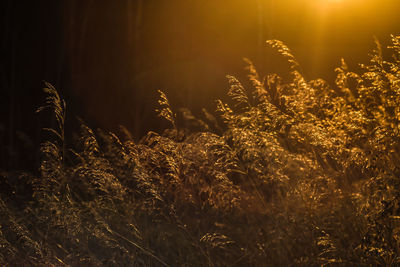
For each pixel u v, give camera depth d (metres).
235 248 3.85
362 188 3.35
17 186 5.25
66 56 14.57
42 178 4.05
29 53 14.59
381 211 3.09
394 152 3.34
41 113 10.46
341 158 3.67
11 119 11.59
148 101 12.28
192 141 4.01
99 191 4.22
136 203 4.09
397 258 3.10
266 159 3.65
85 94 13.29
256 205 3.93
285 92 4.08
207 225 4.19
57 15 14.84
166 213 4.02
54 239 4.25
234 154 3.74
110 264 3.90
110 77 13.84
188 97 11.30
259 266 3.56
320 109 3.94
